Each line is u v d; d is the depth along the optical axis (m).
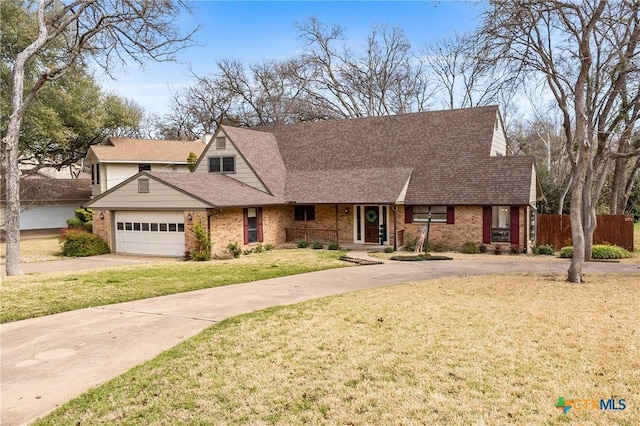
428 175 22.39
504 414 4.74
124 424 4.80
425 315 8.64
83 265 18.48
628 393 5.15
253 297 10.89
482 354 6.44
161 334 7.93
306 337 7.42
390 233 22.31
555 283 12.07
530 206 20.70
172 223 20.66
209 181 22.33
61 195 35.22
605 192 34.97
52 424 4.82
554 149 44.53
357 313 8.91
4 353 7.07
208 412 5.00
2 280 13.70
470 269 15.31
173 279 13.55
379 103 43.03
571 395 5.13
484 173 21.33
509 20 13.21
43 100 29.67
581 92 12.41
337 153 25.83
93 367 6.45
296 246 23.33
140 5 18.78
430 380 5.61
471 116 24.34
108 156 31.59
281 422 4.73
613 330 7.44
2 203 32.03
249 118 44.75
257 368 6.16
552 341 6.95
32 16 27.59
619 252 18.62
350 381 5.66
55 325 8.59
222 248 20.08
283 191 24.23
